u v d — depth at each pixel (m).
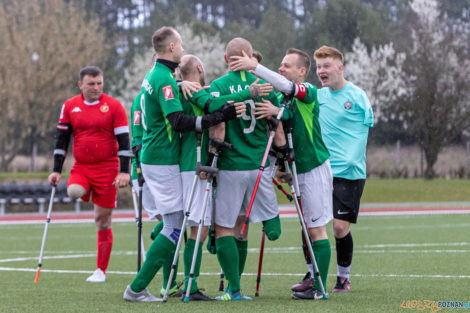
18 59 76.75
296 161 12.16
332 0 99.69
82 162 15.64
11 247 25.17
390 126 102.81
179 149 11.73
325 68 13.90
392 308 10.26
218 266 18.27
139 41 116.69
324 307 10.38
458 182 85.19
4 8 79.88
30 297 12.07
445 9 104.00
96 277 15.00
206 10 130.75
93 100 15.67
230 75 11.84
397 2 123.00
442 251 21.53
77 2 104.69
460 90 92.00
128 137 15.45
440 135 90.06
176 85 11.46
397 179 88.81
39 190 54.25
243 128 11.63
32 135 89.88
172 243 11.52
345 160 13.50
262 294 12.52
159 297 12.56
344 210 13.23
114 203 15.57
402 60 93.75
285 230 33.75
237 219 12.65
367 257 19.81
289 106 12.01
